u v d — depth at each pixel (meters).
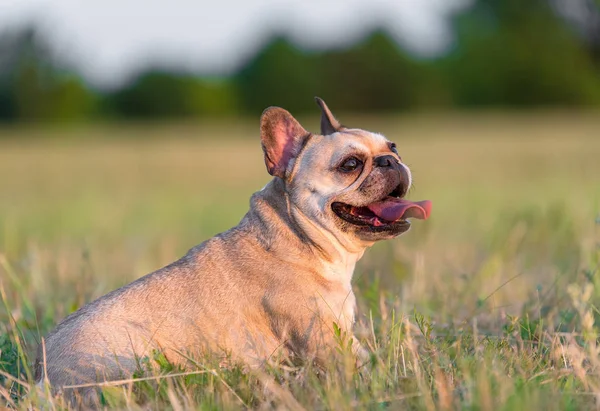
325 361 5.77
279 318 6.11
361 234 6.35
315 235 6.27
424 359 5.77
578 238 10.42
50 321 7.62
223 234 6.56
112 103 83.38
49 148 49.78
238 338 6.07
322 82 80.94
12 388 6.02
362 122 63.28
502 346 6.03
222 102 82.69
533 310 7.46
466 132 51.00
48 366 5.77
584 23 82.31
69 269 10.43
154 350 5.75
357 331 6.70
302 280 6.16
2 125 77.25
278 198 6.46
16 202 23.69
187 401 5.11
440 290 8.34
